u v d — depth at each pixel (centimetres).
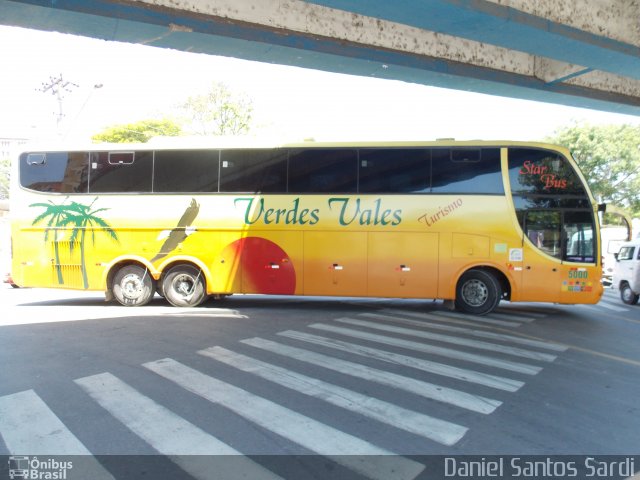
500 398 488
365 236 1003
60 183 1078
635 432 409
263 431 403
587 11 802
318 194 1020
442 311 1041
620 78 1200
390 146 1009
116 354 645
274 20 779
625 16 851
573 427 418
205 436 393
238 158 1046
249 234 1035
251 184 1040
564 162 971
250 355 642
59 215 1072
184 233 1050
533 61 1056
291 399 478
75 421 423
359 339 745
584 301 952
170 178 1056
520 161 974
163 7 697
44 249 1076
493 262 969
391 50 881
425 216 988
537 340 762
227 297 1277
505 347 709
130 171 1065
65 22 686
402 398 484
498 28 726
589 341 767
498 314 1012
